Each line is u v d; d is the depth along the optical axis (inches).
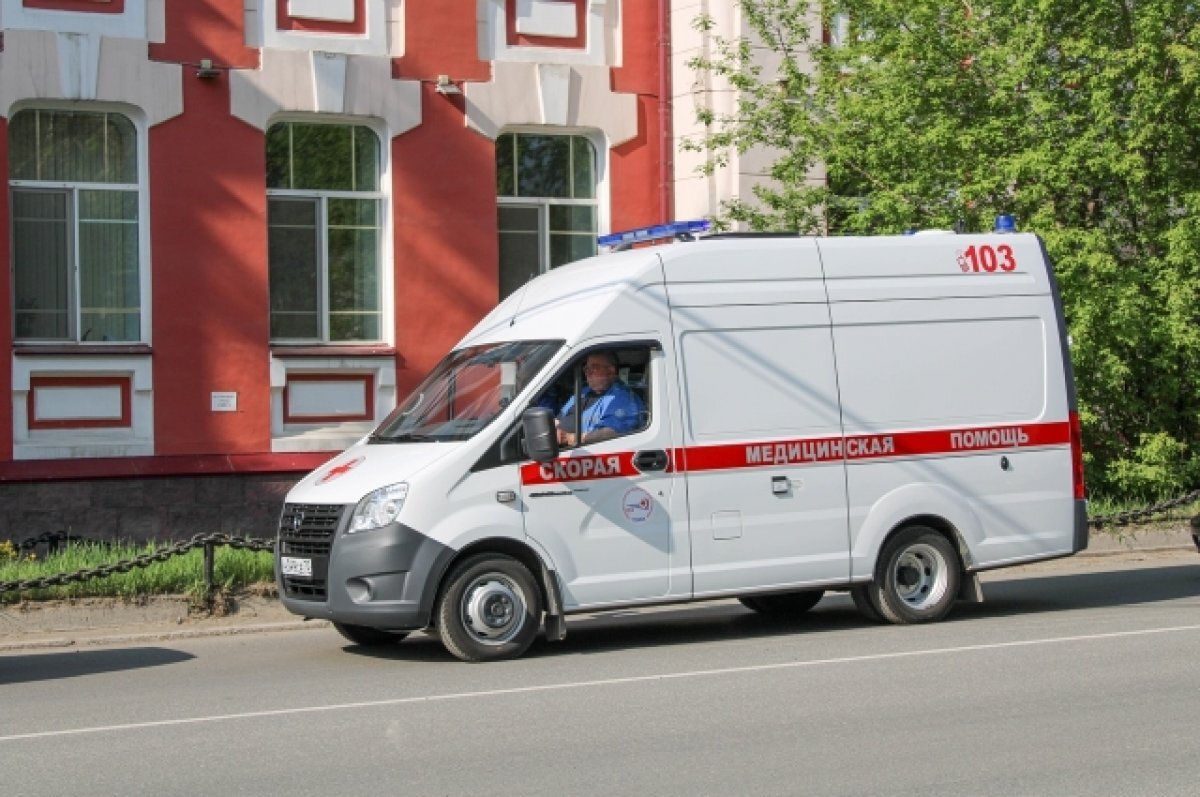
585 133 1029.2
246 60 922.1
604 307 601.3
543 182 1021.2
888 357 645.9
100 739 443.8
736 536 611.8
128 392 888.9
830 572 629.6
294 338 943.7
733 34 1027.3
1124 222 1007.6
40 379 867.4
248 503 908.0
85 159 894.4
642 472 597.0
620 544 591.8
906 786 372.2
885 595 642.8
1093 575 829.8
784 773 386.6
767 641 616.1
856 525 634.8
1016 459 667.4
